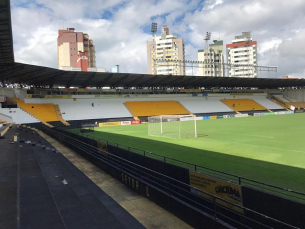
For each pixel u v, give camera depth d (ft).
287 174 37.32
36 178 29.89
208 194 22.79
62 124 150.71
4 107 146.41
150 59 449.89
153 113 197.47
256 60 457.68
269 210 18.45
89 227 18.12
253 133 94.12
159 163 30.63
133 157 36.40
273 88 284.00
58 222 18.61
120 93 212.23
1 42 83.97
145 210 27.37
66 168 41.09
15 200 22.07
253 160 47.96
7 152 45.29
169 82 202.69
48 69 130.21
